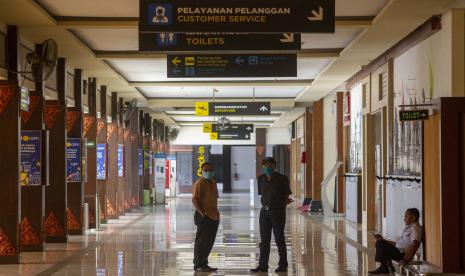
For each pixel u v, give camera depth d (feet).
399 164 60.59
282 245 45.96
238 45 49.55
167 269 47.03
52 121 66.03
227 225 84.84
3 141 51.26
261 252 46.09
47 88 63.16
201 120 162.40
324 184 98.43
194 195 46.26
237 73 61.62
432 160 46.65
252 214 107.55
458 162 44.11
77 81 74.02
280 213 45.91
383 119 67.77
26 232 57.98
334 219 92.22
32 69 53.42
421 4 46.88
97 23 54.54
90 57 67.51
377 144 74.74
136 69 79.82
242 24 40.57
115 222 90.43
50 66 53.98
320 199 114.11
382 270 44.60
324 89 96.94
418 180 52.19
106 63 73.56
